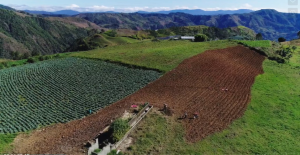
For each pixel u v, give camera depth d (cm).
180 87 4672
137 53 7369
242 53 7344
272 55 7369
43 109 3734
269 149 2825
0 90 4494
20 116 3491
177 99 4103
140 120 3183
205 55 6781
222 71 5719
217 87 4747
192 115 3525
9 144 2706
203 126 3241
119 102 4034
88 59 6962
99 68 5909
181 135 2984
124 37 19488
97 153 2327
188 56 6669
